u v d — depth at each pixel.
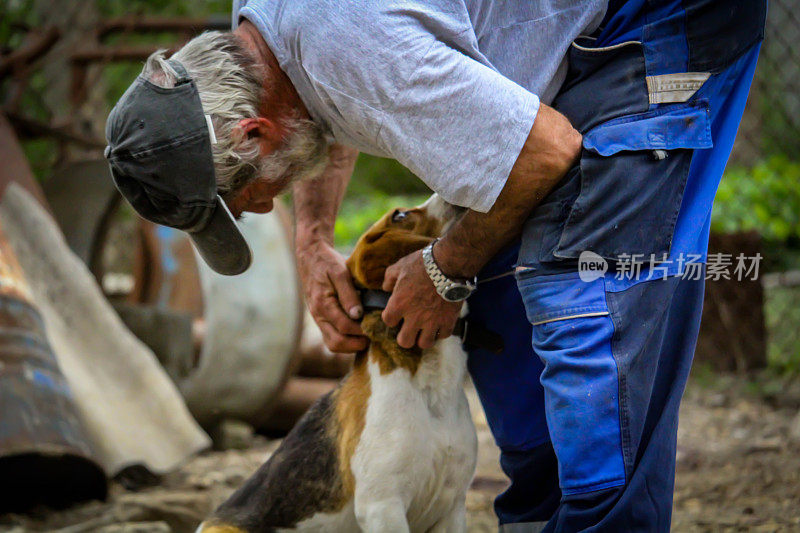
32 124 7.95
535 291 3.25
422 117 3.04
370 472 3.77
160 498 5.41
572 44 3.28
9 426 5.04
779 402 7.98
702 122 3.14
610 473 3.14
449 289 3.49
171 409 6.13
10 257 5.78
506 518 4.16
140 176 3.17
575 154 3.13
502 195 3.17
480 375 4.09
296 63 3.19
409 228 4.06
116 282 12.66
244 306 6.98
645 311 3.18
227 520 4.00
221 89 3.20
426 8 3.09
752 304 9.11
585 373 3.14
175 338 7.18
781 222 10.80
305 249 4.22
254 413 7.19
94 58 8.73
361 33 3.03
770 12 10.24
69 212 7.72
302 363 7.95
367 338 4.00
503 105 3.04
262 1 3.30
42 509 5.41
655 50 3.14
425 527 4.08
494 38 3.29
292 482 3.98
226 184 3.30
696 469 6.12
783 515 4.84
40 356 5.47
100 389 5.99
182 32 8.72
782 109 10.57
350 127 3.25
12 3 9.63
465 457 3.98
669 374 3.42
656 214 3.15
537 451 4.00
